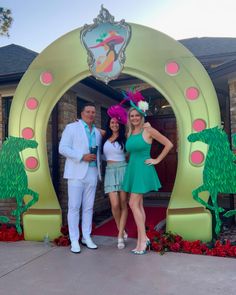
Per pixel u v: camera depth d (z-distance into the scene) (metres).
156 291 3.41
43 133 5.49
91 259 4.42
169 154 9.65
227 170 4.91
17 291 3.48
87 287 3.55
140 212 4.68
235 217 6.16
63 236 5.25
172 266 4.10
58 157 6.73
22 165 5.52
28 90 5.53
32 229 5.43
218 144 4.95
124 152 4.90
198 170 4.98
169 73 5.04
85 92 7.60
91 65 5.25
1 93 6.98
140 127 4.68
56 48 5.43
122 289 3.48
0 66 8.77
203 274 3.83
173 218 4.98
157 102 9.78
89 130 4.96
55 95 5.45
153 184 4.66
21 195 5.51
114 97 8.38
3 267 4.20
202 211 4.98
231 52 7.48
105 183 4.92
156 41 5.09
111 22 5.19
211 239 4.95
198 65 5.02
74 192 4.85
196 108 4.99
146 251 4.69
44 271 4.03
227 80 6.15
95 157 4.90
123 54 5.14
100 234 5.71
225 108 7.68
